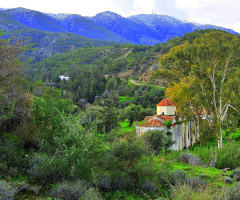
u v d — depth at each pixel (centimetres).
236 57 3475
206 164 1600
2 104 987
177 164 1559
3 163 862
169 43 16938
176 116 3688
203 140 3366
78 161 853
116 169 1028
